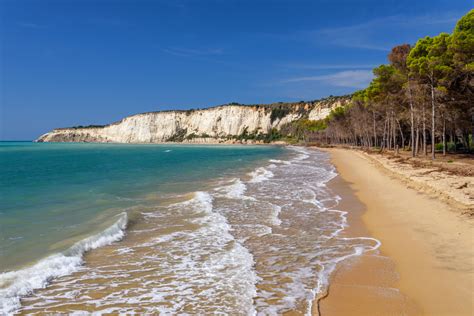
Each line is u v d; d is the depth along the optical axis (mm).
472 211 11195
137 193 17812
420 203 13445
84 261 8008
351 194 16938
